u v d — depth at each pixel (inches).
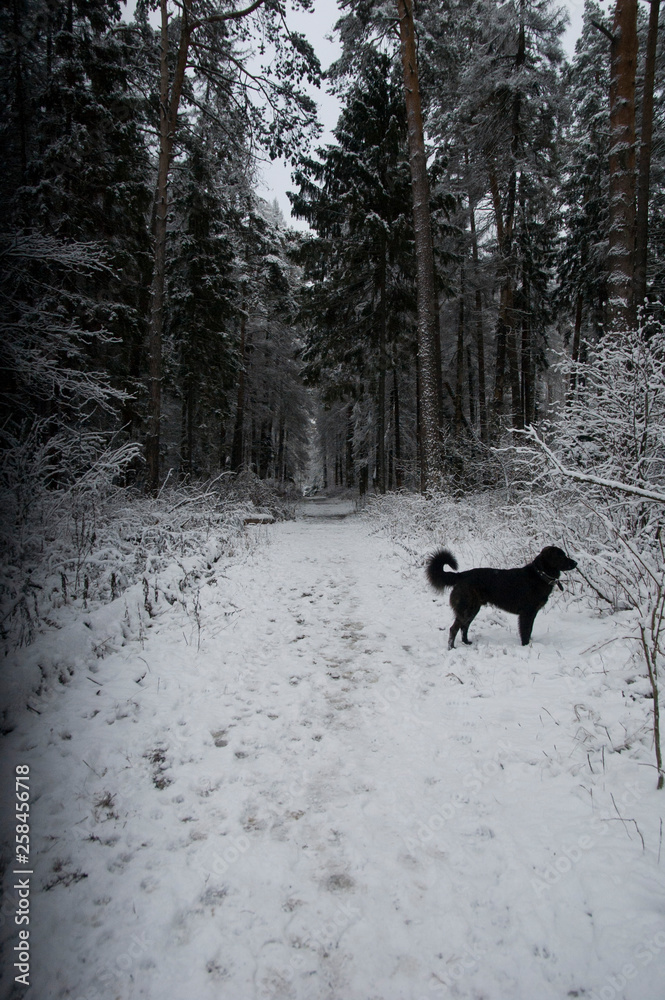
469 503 406.3
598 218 633.0
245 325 962.7
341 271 633.6
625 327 292.0
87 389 276.4
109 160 483.5
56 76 439.2
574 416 225.8
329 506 1162.0
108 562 204.5
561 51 556.4
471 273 727.1
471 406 914.1
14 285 280.2
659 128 475.5
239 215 669.9
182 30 431.8
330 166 582.6
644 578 153.0
